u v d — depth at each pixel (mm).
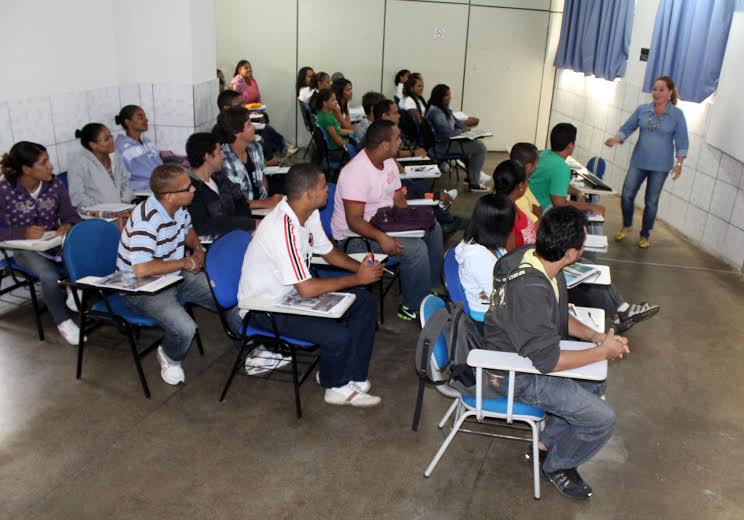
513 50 8781
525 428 2658
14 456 2578
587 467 2672
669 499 2494
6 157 3373
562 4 8625
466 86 8859
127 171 4348
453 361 2350
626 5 6750
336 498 2428
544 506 2432
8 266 3412
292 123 8812
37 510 2299
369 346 3027
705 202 5480
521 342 2129
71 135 4293
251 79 7855
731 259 5109
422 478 2561
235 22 8320
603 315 2713
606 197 7129
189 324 2998
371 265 2814
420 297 3844
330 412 2979
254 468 2574
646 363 3551
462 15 8539
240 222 3465
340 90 6941
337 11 8359
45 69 4031
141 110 4359
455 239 5402
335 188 4059
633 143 6746
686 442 2861
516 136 9203
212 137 3469
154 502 2363
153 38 4789
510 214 2719
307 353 3439
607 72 7176
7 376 3146
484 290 2773
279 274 2725
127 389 3092
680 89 5691
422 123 6441
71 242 2928
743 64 4734
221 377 3236
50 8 4016
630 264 5090
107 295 3178
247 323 2836
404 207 3801
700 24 5355
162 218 3000
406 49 8602
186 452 2652
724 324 4066
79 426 2791
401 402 3088
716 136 5137
